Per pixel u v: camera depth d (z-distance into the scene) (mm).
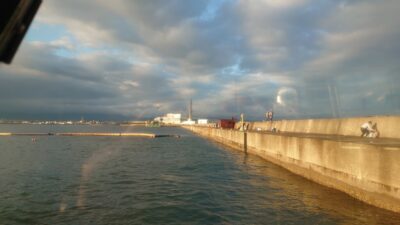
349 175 18219
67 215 15000
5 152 46250
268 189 20875
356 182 17500
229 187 21484
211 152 49281
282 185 22250
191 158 40156
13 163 33406
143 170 28859
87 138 87750
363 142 18750
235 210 15922
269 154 35438
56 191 19781
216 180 24188
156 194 19172
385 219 14133
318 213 15273
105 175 25703
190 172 28047
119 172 27406
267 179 24719
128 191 19938
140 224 13852
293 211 15688
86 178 24234
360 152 17109
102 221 14195
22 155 41938
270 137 34938
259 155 40219
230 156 42969
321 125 36250
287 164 29016
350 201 17312
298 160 26172
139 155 43500
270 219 14477
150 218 14625
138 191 19953
